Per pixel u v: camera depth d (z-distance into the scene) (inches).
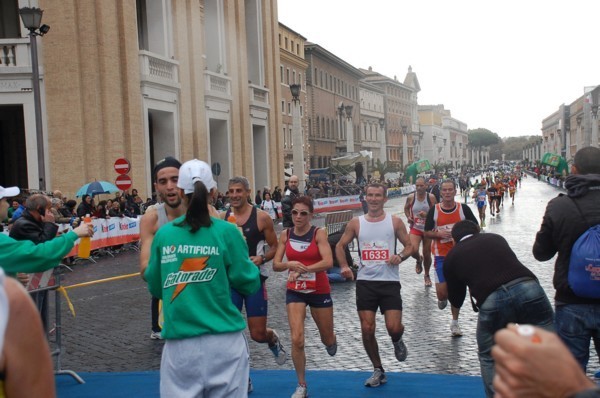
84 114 1007.6
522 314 191.3
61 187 991.6
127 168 906.1
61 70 990.4
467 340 346.6
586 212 187.0
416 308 438.6
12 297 77.3
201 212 156.6
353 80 3764.8
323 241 253.1
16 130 1163.3
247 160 1547.7
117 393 263.9
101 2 1025.5
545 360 52.2
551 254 199.2
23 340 77.4
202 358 154.0
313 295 254.1
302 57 2748.5
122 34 1073.5
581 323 190.1
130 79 1083.9
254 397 254.8
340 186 2209.6
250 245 260.8
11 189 207.3
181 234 156.5
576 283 186.1
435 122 6801.2
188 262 154.6
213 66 1428.4
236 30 1524.4
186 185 164.6
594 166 190.5
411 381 270.2
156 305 368.2
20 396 77.4
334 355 294.0
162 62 1187.3
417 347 335.0
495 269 194.1
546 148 6820.9
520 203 1947.6
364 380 274.2
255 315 253.4
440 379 272.4
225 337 156.3
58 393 266.1
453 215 359.3
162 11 1216.2
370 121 4274.1
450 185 358.3
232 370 156.5
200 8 1363.2
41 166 755.4
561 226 188.9
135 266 730.2
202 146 1328.7
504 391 53.5
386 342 346.3
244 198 263.1
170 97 1213.7
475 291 195.8
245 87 1545.3
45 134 994.1
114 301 499.8
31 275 262.4
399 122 5088.6
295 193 523.5
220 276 156.6
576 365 52.9
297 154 1599.4
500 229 1080.2
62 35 990.4
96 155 1012.5
